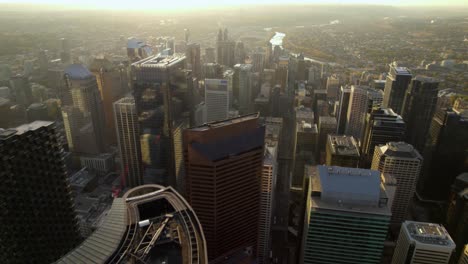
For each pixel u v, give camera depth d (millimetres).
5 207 186000
